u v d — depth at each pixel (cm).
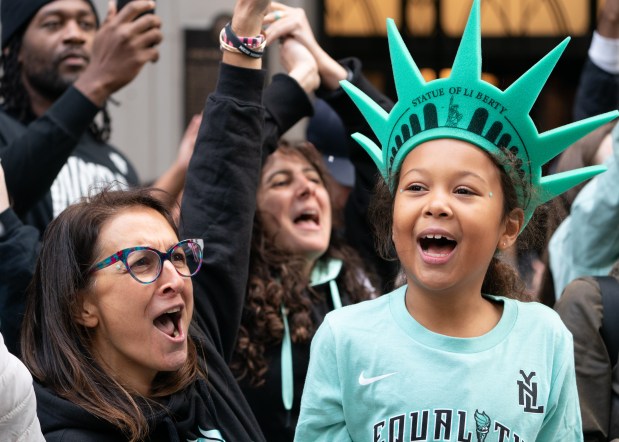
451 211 258
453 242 261
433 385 265
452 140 264
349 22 873
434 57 869
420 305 273
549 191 277
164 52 796
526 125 266
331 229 451
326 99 418
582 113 543
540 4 875
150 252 285
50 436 272
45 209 462
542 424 273
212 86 799
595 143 448
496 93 262
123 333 283
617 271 367
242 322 406
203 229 337
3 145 477
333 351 278
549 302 431
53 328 284
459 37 867
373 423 270
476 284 271
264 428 399
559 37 873
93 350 287
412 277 269
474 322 274
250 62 350
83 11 496
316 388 279
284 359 404
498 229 268
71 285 283
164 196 344
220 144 342
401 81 272
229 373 323
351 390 273
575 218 404
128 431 276
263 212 430
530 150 269
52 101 498
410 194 265
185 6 798
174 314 291
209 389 309
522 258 438
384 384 268
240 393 323
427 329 271
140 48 421
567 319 342
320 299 430
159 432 288
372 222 305
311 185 436
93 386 278
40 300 292
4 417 242
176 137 797
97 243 285
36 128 414
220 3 799
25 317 295
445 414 262
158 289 284
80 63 492
